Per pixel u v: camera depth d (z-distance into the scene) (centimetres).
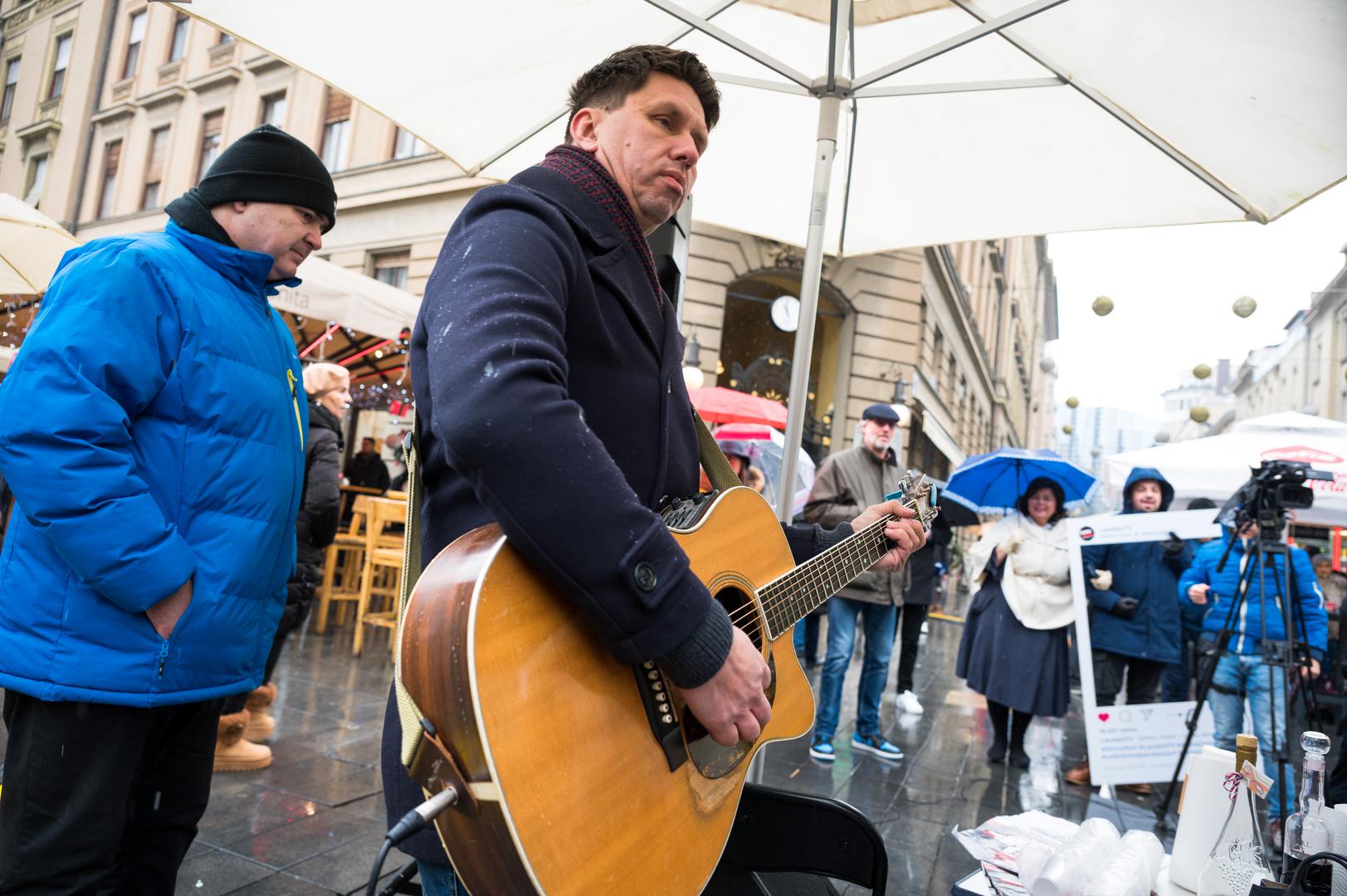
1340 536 1092
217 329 171
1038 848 163
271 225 187
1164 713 468
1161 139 235
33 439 146
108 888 171
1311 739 155
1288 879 150
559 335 101
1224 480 775
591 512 90
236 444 172
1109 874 150
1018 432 4322
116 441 152
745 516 147
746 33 247
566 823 92
